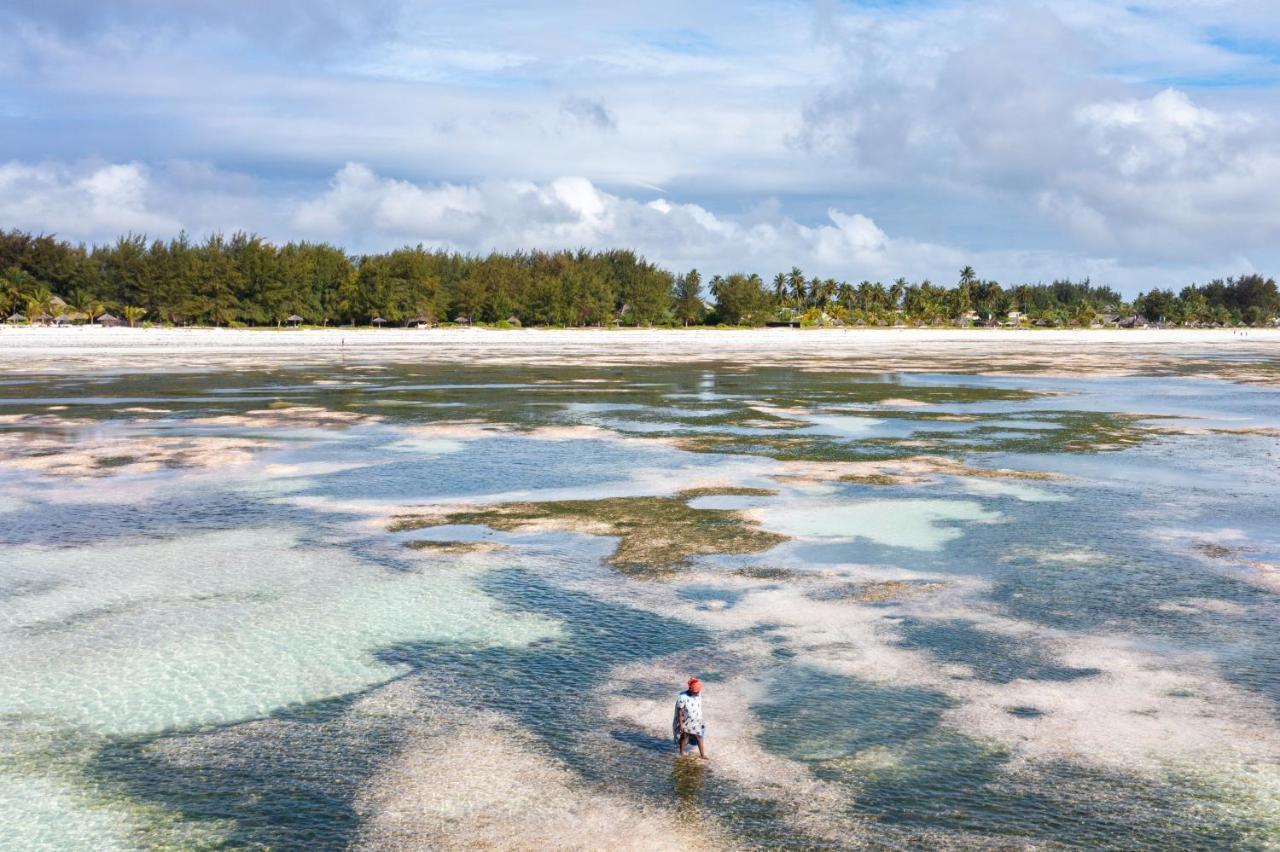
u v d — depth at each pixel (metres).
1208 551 32.19
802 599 27.28
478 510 38.44
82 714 19.97
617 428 61.44
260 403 74.50
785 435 58.53
